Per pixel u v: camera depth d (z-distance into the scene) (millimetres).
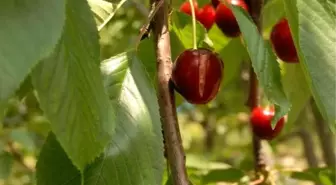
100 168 276
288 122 453
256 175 479
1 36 182
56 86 225
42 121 765
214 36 473
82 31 230
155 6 321
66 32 224
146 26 314
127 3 622
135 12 657
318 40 297
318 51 296
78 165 238
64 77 227
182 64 322
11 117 754
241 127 1019
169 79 312
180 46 422
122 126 283
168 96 307
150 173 281
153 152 283
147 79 299
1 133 708
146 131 285
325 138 761
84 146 237
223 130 1046
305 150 808
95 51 233
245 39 283
